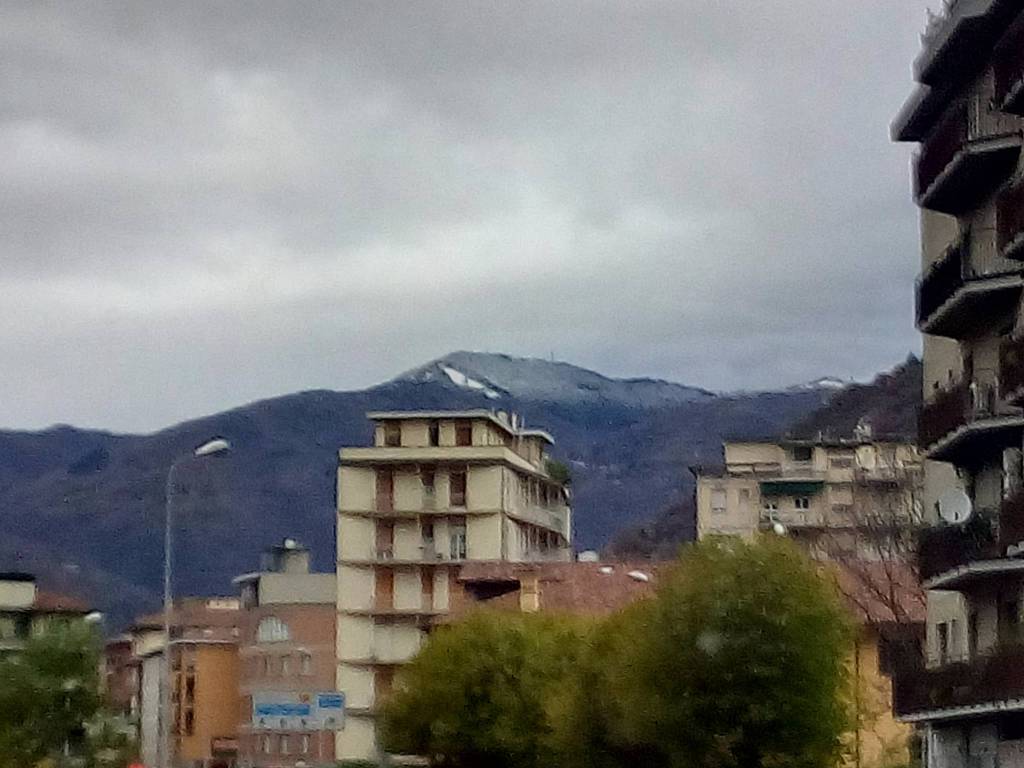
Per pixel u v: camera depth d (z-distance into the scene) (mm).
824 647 44906
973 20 48844
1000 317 51312
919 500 95188
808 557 48750
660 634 45406
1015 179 47844
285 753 137875
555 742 52812
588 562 108188
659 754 48625
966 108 52594
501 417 143625
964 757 52125
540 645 71375
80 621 75750
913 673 52625
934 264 54469
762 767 44281
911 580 87375
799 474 157500
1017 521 45844
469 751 71438
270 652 144500
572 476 165125
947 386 55156
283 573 155125
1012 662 45656
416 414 138875
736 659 44500
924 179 53906
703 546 46312
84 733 73500
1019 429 49312
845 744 49031
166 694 59625
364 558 137000
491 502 136500
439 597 135750
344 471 138375
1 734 72188
